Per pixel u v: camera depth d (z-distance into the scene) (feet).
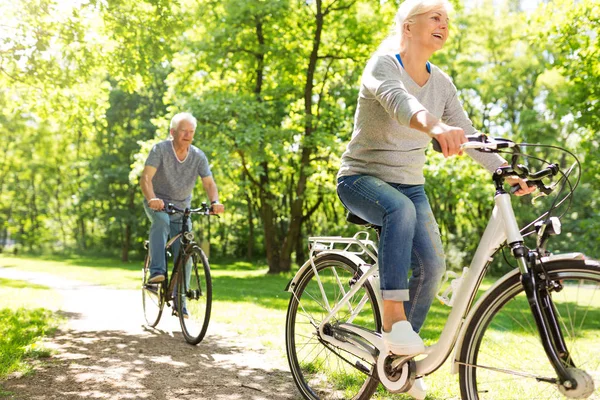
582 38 43.75
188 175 18.94
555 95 72.33
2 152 136.87
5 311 22.70
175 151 18.66
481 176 73.87
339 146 65.77
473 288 8.18
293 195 101.45
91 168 120.26
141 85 36.29
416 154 9.55
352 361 11.36
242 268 99.81
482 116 100.94
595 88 45.34
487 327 7.93
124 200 120.57
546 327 7.06
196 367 13.85
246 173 71.67
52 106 38.27
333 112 70.13
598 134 51.52
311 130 68.28
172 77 69.67
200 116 63.93
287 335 11.48
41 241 145.79
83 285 45.37
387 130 9.21
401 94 8.07
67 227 149.07
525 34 46.52
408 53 9.16
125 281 50.31
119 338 17.57
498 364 7.89
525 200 83.05
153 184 18.85
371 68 8.98
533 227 7.94
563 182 7.73
